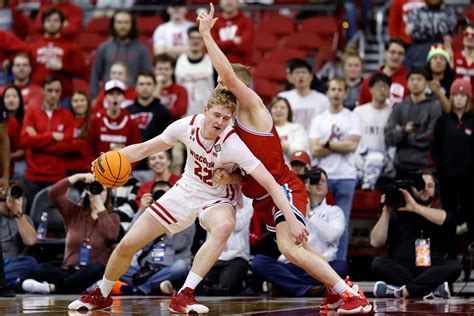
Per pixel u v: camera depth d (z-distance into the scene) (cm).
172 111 1382
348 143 1198
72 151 1266
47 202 1218
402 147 1224
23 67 1423
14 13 1703
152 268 1097
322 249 1099
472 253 1095
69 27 1730
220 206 719
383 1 1956
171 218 724
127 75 1407
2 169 1092
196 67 1438
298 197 719
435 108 1222
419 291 1020
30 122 1273
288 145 1227
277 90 1616
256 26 1881
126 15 1467
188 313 725
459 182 1188
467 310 786
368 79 1321
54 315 713
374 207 1224
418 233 1071
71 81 1495
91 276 1084
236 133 712
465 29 1336
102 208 1134
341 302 757
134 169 1298
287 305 858
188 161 725
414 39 1448
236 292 1091
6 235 1145
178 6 1591
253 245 1167
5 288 1002
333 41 1761
